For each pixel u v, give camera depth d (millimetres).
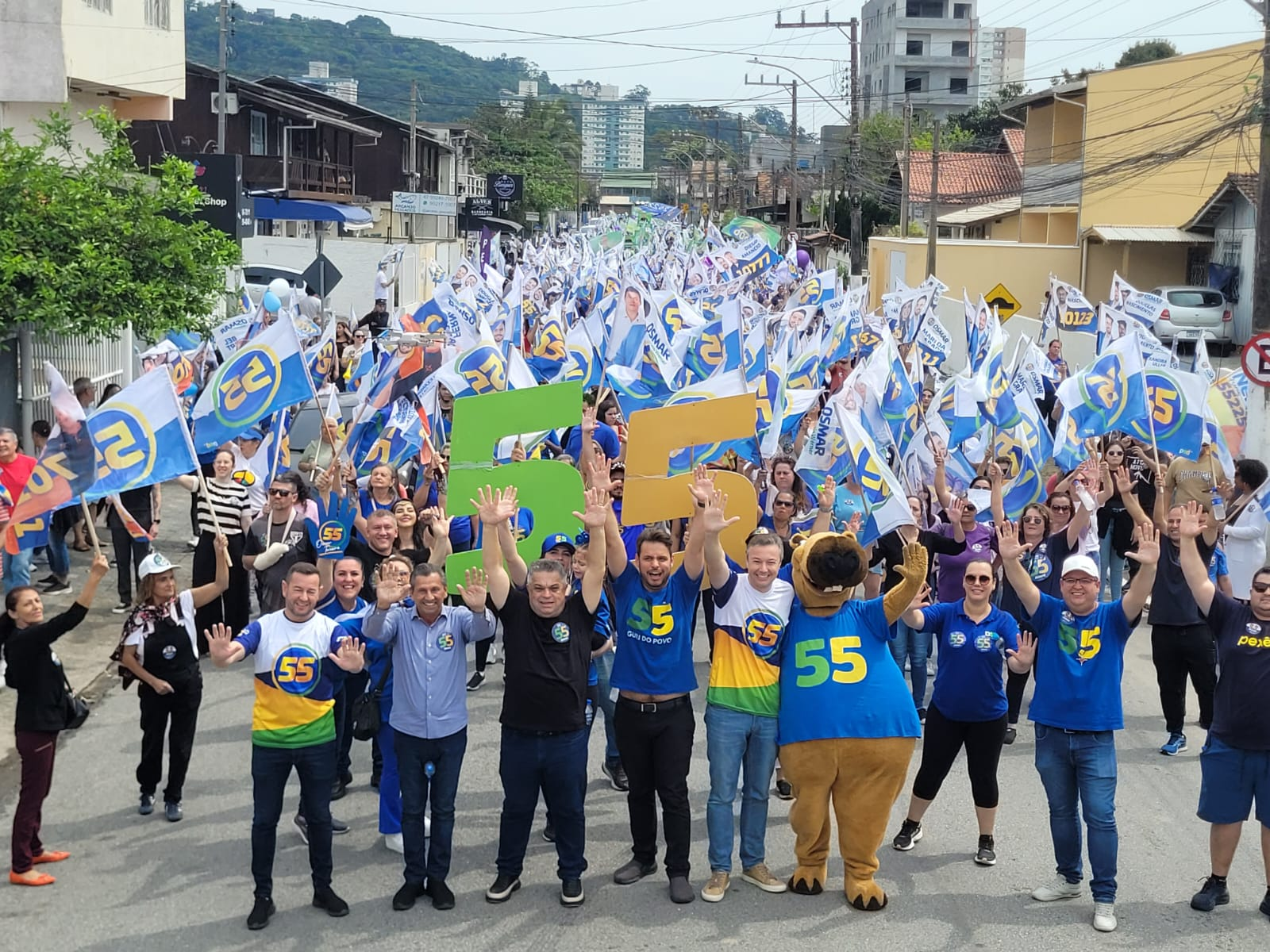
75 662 11656
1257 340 15344
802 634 7402
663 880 7652
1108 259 42781
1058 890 7387
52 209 14195
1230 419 16109
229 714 10492
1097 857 7059
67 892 7406
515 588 7324
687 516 7988
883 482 8539
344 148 56938
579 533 8461
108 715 10469
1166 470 12773
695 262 30875
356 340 22031
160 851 7961
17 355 16688
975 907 7301
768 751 7480
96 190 14844
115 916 7133
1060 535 10281
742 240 32812
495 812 8648
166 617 8242
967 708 7738
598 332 17797
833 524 9977
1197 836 8312
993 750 7789
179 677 8281
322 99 55781
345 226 54000
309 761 7047
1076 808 7352
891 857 7977
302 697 6992
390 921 7102
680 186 164625
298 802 8820
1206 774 7305
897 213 65125
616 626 7984
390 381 12250
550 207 95000
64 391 8156
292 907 7262
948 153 59438
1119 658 7207
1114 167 34688
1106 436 13820
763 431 11938
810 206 85250
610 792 9086
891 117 79250
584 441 11375
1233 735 7176
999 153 60250
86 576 14328
